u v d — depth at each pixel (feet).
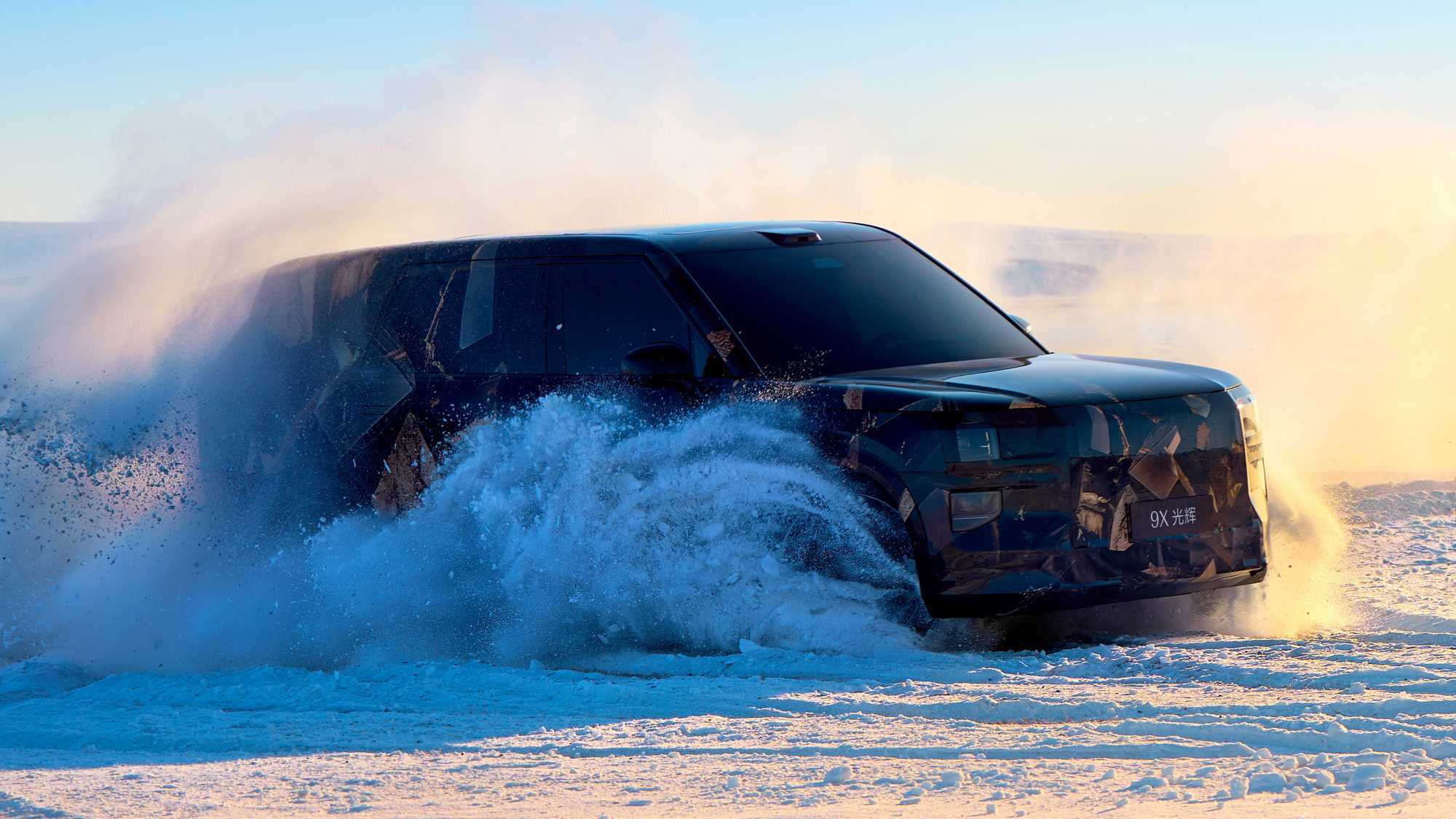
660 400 35.65
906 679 30.40
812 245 40.16
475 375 38.81
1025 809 20.72
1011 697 27.89
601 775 24.31
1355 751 23.43
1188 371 35.60
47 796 23.84
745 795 22.50
